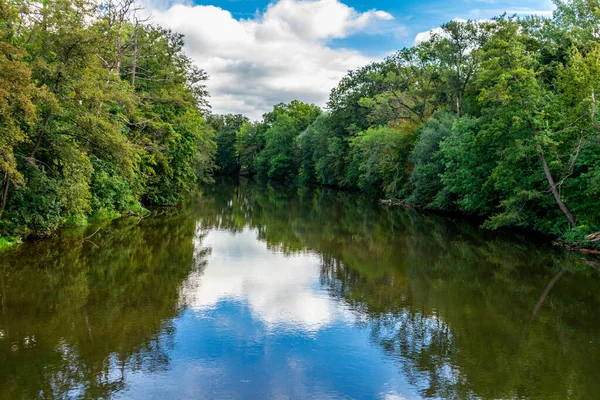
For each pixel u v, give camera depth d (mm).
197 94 37938
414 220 30875
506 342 10242
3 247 17000
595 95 21328
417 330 10859
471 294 13789
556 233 22453
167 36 35562
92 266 15531
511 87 22812
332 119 60062
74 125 18562
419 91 46500
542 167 22688
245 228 26047
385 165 44719
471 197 28250
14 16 15477
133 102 22047
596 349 9922
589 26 30344
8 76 13375
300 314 11781
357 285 14547
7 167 13844
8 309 11258
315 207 38750
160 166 32875
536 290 14266
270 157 84375
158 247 19438
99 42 17797
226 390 7906
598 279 15594
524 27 33125
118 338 9844
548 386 8289
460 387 8227
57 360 8742
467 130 28812
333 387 8125
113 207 26922
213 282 14430
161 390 7820
